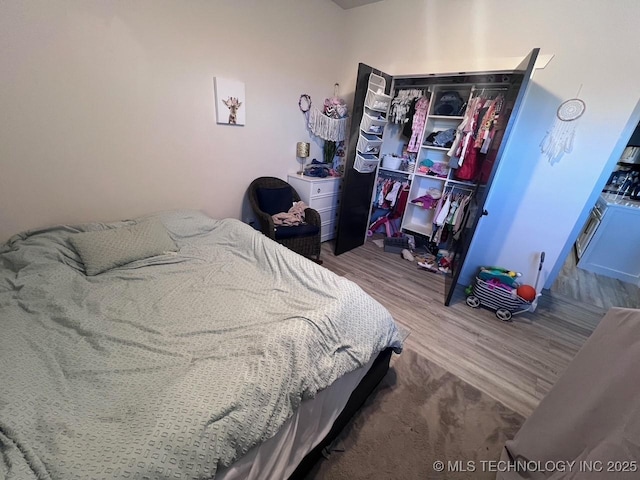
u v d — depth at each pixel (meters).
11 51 1.44
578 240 3.67
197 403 0.77
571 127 2.00
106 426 0.72
